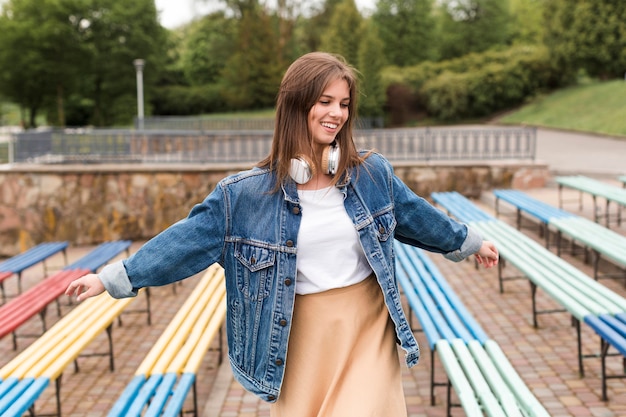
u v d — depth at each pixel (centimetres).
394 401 189
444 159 1272
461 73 3672
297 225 188
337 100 187
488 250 211
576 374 462
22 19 3972
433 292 461
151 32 4309
